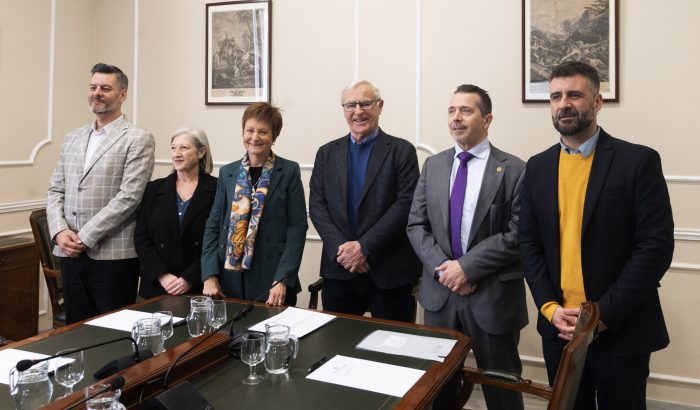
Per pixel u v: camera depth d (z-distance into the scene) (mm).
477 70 2988
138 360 1332
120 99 2670
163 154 3723
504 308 2012
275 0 3391
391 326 1749
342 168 2375
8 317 3121
